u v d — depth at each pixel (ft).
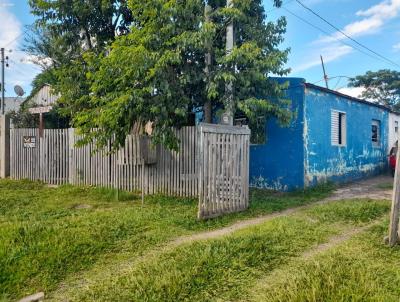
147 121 29.53
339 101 42.86
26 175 40.32
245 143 26.35
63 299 13.30
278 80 35.40
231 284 13.70
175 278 13.91
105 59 27.96
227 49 28.66
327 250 16.83
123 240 18.94
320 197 31.91
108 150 34.27
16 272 15.11
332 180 40.60
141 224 21.67
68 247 17.31
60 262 15.93
